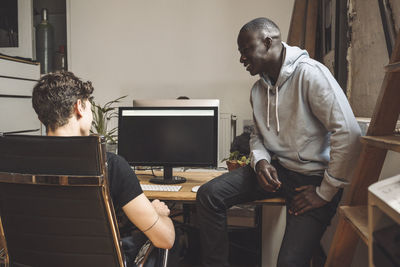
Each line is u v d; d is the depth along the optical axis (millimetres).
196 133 1971
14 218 1079
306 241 1415
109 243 1043
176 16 4211
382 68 1755
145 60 4301
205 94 4234
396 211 507
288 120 1586
